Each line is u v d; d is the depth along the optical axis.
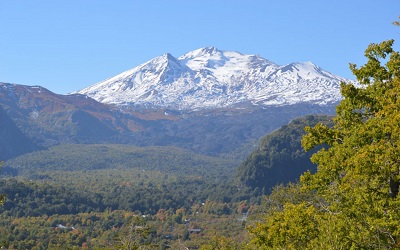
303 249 25.67
